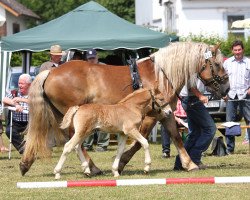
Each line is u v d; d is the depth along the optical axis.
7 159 16.31
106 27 21.39
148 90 12.15
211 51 12.86
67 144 11.91
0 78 21.77
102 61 23.55
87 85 12.49
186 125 16.33
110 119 11.89
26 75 16.41
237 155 16.38
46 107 12.49
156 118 12.49
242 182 10.93
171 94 12.64
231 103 17.19
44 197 10.38
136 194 10.53
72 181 11.10
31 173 13.21
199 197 10.22
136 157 16.03
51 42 20.56
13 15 49.66
